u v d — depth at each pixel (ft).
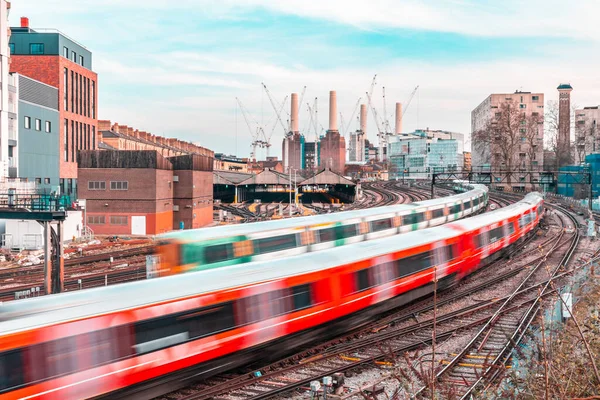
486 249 97.30
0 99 165.27
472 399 42.14
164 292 45.91
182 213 191.01
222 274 50.96
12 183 142.41
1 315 37.73
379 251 67.10
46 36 207.72
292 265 56.44
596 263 95.04
